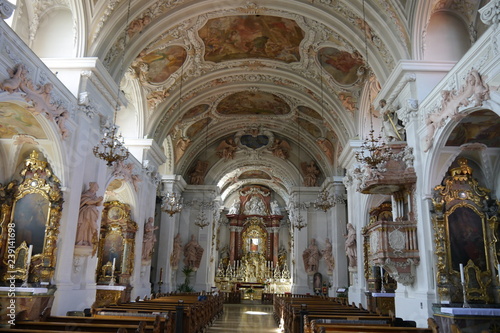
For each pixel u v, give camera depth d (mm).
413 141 10734
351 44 13656
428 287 9711
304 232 24672
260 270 34125
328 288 22453
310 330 7117
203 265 24422
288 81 18672
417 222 10422
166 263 21516
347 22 13188
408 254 10289
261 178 33594
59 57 11188
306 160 25891
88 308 10430
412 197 10766
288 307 11516
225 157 26000
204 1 13438
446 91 8938
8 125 9414
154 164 18219
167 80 16875
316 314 9430
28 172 10062
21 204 9930
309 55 16203
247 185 37031
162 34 14086
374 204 16000
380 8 11773
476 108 8078
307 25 14453
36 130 9570
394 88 11742
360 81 16203
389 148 11125
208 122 23172
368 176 11188
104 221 15469
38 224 9805
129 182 15094
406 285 10750
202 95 19312
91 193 10992
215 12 14102
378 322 8156
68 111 10156
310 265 23922
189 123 22062
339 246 21641
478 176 10734
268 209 36719
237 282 32906
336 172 22469
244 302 29656
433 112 9750
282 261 34812
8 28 7641
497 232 9891
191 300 14250
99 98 11773
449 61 10930
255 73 18391
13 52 7941
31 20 11250
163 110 17766
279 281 31906
